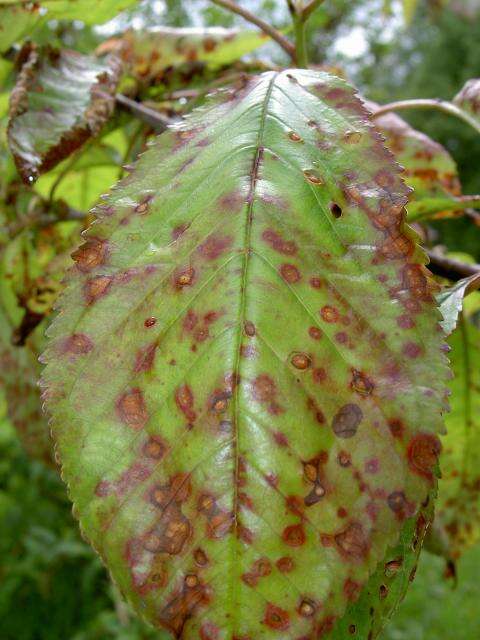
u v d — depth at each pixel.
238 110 0.11
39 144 0.14
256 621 0.08
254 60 0.22
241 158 0.10
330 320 0.09
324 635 0.08
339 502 0.09
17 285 0.20
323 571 0.08
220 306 0.09
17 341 0.20
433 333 0.09
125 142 0.25
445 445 0.21
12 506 0.57
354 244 0.10
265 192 0.10
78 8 0.16
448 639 0.65
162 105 0.22
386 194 0.10
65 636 0.53
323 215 0.10
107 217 0.10
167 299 0.10
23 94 0.15
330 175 0.10
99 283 0.10
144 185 0.10
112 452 0.09
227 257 0.09
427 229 0.22
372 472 0.09
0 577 0.54
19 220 0.21
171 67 0.21
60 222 0.22
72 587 0.56
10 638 0.53
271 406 0.09
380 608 0.09
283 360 0.09
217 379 0.09
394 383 0.09
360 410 0.09
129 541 0.09
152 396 0.09
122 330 0.10
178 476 0.09
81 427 0.09
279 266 0.09
